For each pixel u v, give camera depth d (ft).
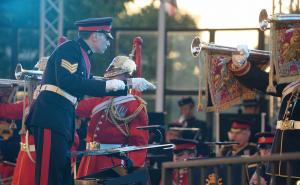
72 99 59.62
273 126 107.24
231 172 49.67
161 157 79.10
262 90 57.16
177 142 80.79
